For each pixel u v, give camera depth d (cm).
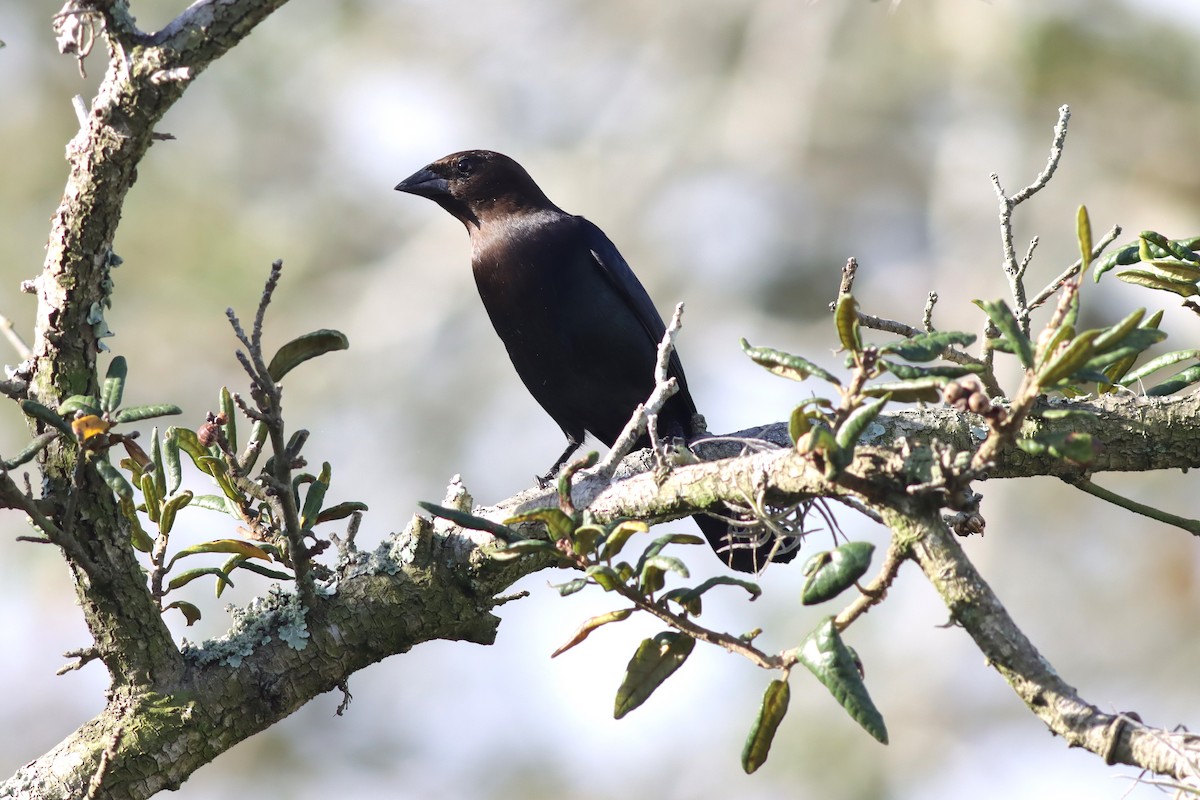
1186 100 1466
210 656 496
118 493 424
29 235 1291
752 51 1588
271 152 1491
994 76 1512
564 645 405
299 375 1423
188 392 1321
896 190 1602
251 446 502
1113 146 1488
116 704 484
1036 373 338
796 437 372
